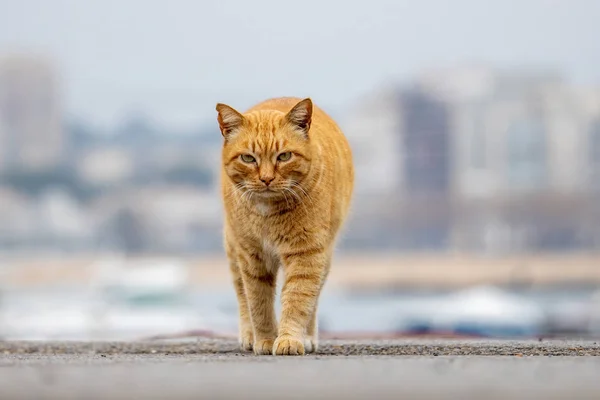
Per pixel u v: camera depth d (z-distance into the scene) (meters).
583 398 4.54
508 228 116.75
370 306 52.88
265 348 8.03
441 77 157.00
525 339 10.52
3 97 194.62
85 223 131.75
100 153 185.50
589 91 148.50
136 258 105.12
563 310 37.47
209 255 110.06
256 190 7.64
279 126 7.71
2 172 160.88
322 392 4.76
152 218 129.75
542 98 142.88
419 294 76.00
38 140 193.75
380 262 95.38
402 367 5.97
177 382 5.20
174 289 45.56
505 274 82.69
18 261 99.38
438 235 122.12
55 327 25.28
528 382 5.14
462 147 140.75
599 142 141.62
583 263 87.69
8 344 9.91
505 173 137.75
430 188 139.88
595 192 120.88
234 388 4.93
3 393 4.74
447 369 5.82
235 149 7.78
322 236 7.82
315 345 8.19
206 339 10.84
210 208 137.12
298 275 7.80
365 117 163.00
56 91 199.25
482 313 29.27
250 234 7.91
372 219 123.38
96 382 5.20
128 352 8.56
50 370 5.85
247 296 8.17
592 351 7.66
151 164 166.75
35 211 129.88
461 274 84.25
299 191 7.70
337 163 8.26
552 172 137.12
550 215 116.62
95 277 69.56
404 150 149.88
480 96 143.38
